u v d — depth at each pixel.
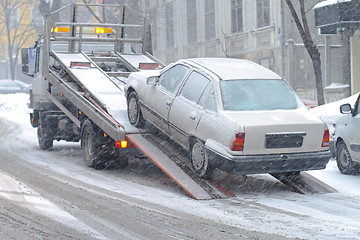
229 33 44.16
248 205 10.36
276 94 11.99
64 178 13.32
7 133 25.84
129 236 8.02
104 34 19.83
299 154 11.18
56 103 17.39
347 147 13.52
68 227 8.49
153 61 18.23
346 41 29.25
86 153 15.20
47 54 17.17
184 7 51.44
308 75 36.12
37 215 9.26
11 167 15.04
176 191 11.77
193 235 8.09
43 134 19.11
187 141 12.13
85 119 15.67
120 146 13.55
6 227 8.45
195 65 12.70
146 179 13.32
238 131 10.77
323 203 10.53
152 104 13.41
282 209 10.00
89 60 17.30
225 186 12.40
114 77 16.95
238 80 12.03
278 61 38.22
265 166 10.96
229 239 7.87
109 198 10.85
